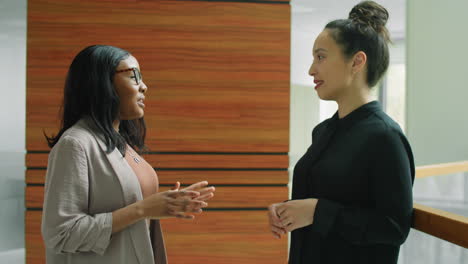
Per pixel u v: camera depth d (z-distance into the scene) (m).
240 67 2.82
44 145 2.74
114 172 1.32
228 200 2.85
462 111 4.43
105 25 2.74
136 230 1.34
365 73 1.25
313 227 1.17
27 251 2.74
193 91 2.80
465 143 4.45
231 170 2.86
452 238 1.11
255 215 2.86
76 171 1.24
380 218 1.11
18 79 3.00
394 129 1.16
